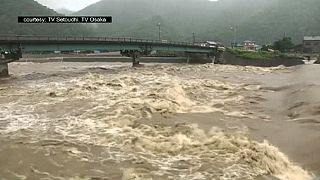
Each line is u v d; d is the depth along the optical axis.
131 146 19.89
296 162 18.91
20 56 57.53
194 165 17.44
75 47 68.25
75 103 31.27
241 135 22.66
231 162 17.78
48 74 58.59
